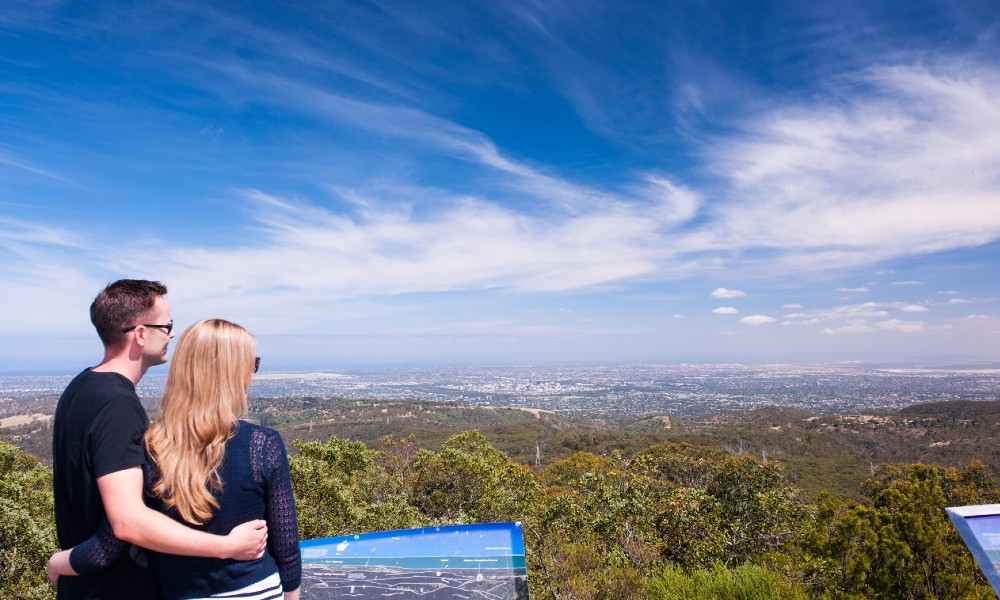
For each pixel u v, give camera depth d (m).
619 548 6.47
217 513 1.51
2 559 5.67
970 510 2.16
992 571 1.96
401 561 2.18
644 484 7.89
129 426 1.46
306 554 2.27
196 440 1.49
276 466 1.62
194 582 1.51
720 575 4.33
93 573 1.47
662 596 4.42
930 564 5.90
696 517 7.27
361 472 10.14
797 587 4.37
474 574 2.06
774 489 8.91
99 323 1.58
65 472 1.48
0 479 7.42
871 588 5.93
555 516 7.53
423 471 10.61
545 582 5.52
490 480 10.10
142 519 1.38
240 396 1.61
